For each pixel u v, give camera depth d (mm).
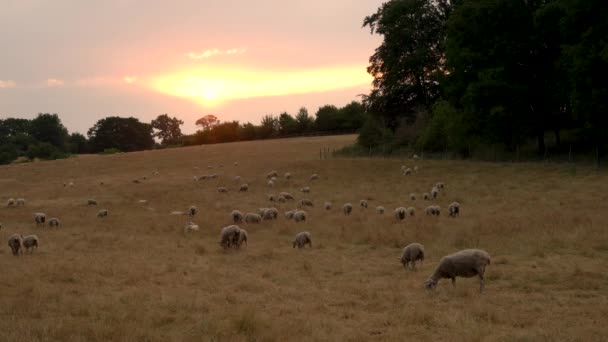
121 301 14562
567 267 18094
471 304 13789
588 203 30781
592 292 15102
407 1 69188
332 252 22875
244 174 62625
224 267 19828
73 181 67188
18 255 22969
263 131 149500
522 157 53219
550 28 47281
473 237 23828
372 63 73938
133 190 53812
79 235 29062
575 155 49688
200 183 56781
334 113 135625
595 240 21469
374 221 29734
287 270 19156
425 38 70562
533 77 51281
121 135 185125
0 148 136125
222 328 11805
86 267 19375
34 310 13406
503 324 12328
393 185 46375
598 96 39719
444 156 62188
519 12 50719
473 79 53812
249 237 27281
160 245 25438
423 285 16234
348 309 13828
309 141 109375
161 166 81188
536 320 12477
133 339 11172
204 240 26766
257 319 12234
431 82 72188
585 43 41188
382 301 14516
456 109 58469
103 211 37125
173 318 12883
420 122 73562
